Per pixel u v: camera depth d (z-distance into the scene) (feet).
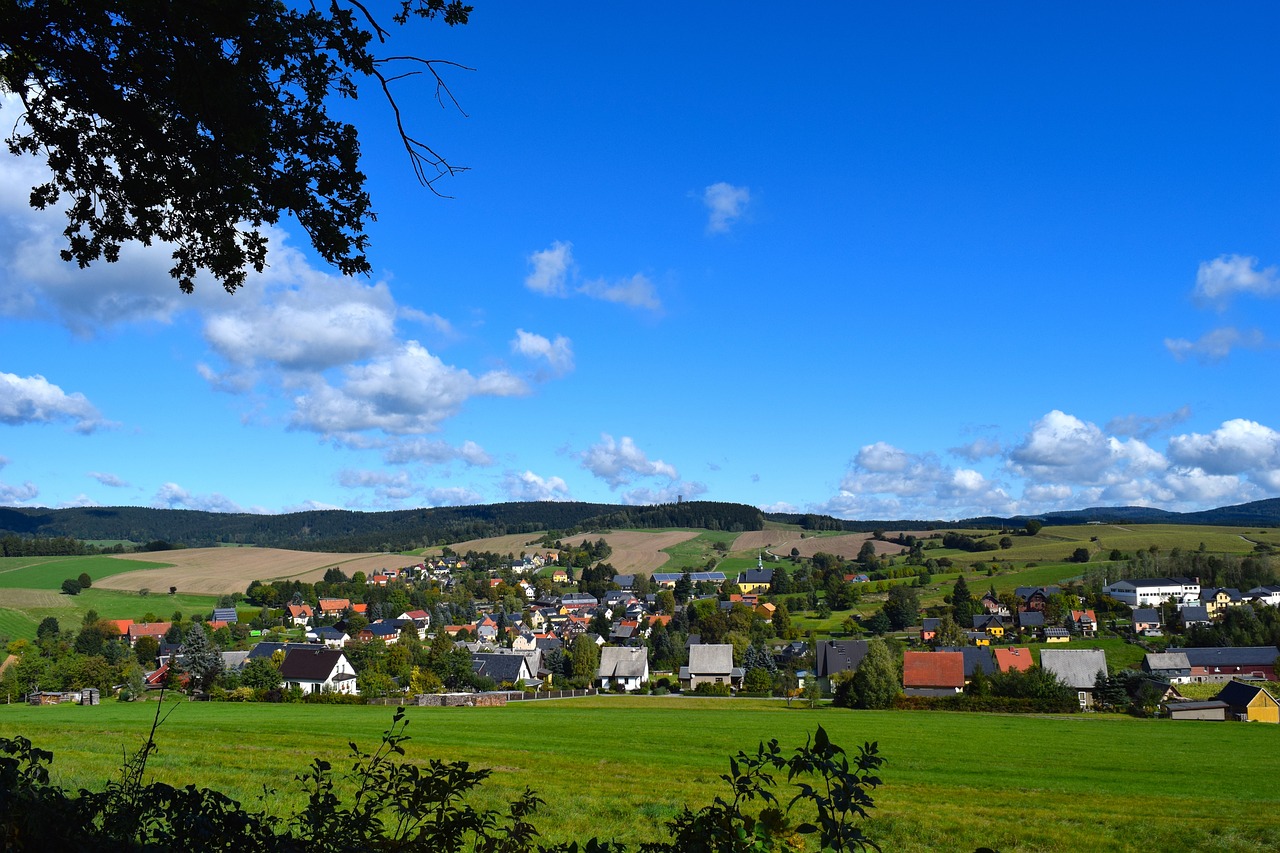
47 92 28.48
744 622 448.65
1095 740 166.30
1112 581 501.56
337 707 207.92
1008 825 73.41
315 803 23.50
